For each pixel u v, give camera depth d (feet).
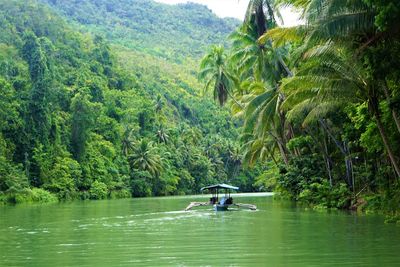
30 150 225.76
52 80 262.88
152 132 333.01
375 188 110.32
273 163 191.42
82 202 199.00
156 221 93.76
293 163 140.97
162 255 52.39
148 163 291.58
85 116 258.78
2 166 201.46
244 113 129.39
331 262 46.57
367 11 54.60
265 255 51.26
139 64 520.42
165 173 302.45
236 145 366.63
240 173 360.69
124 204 171.01
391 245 56.08
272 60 124.98
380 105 73.46
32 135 228.43
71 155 252.83
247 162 183.52
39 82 234.79
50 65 274.57
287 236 66.44
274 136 151.64
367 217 90.12
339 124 105.91
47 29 361.30
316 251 53.06
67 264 47.91
